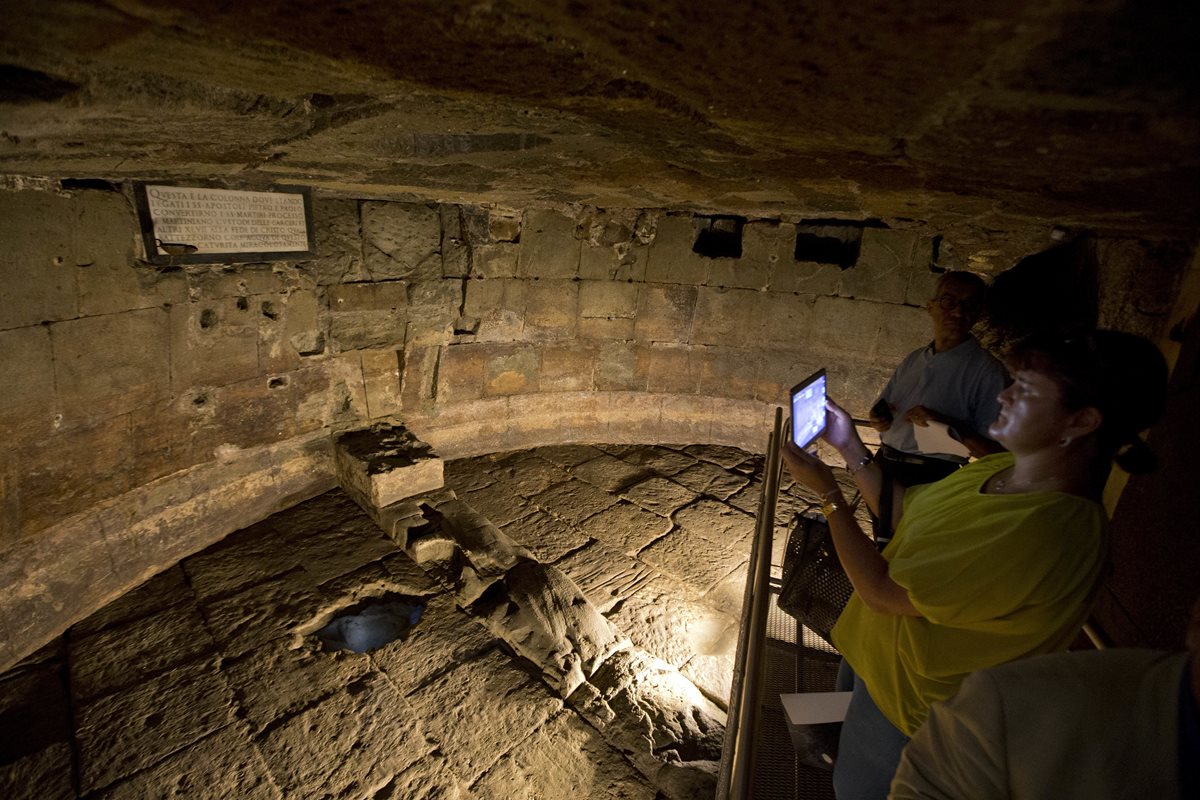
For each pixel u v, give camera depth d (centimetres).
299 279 489
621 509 562
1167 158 124
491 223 589
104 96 144
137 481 416
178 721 321
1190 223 243
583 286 650
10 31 99
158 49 113
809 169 232
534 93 142
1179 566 203
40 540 363
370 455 526
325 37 105
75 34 102
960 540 123
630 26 89
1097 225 311
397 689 348
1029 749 80
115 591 409
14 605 351
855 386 635
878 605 140
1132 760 73
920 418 278
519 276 621
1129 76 77
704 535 525
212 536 473
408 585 436
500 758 311
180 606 405
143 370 405
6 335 329
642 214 629
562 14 87
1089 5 58
